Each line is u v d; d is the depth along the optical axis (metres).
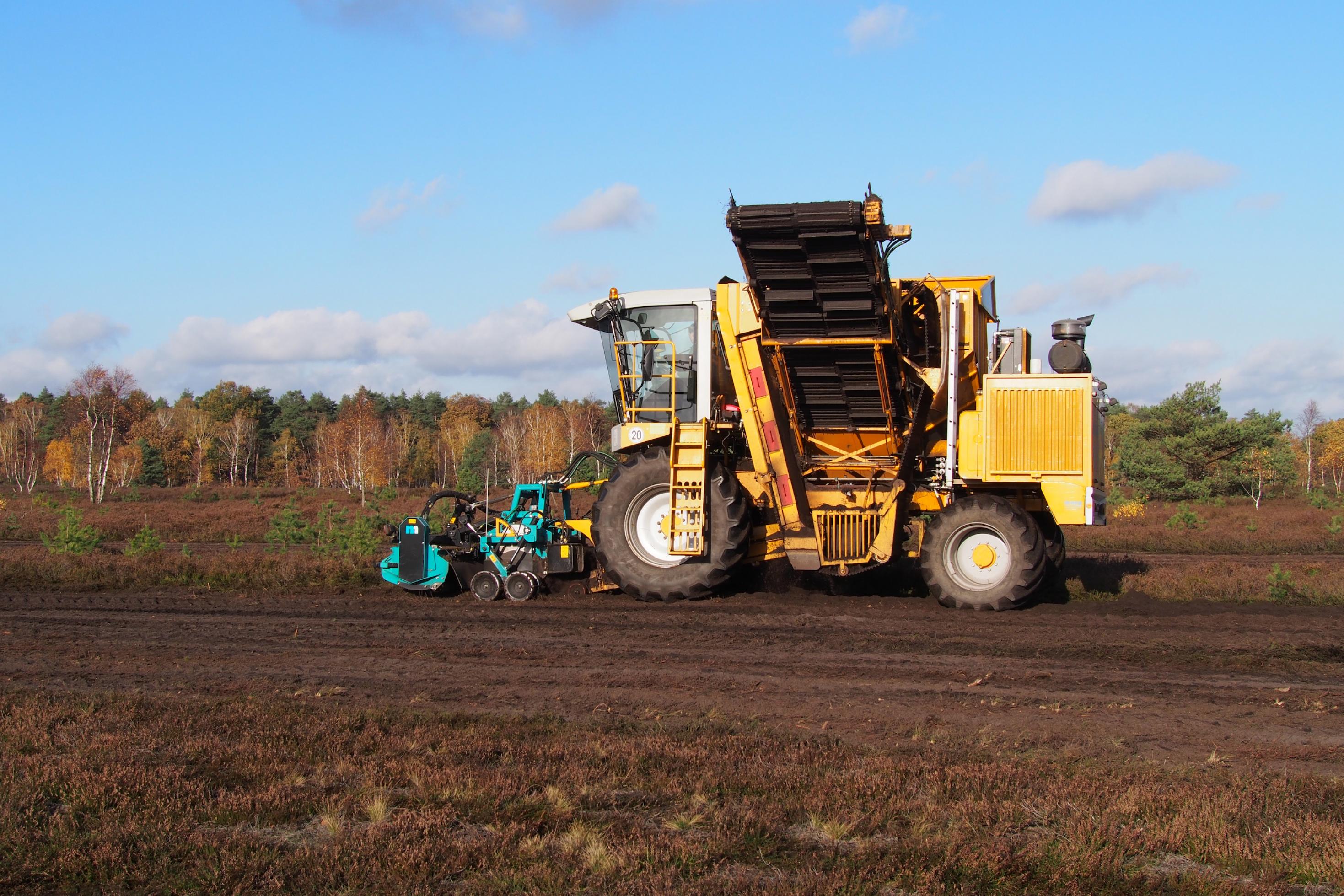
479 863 4.60
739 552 12.48
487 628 10.84
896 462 12.57
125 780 5.59
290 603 12.73
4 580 14.84
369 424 84.56
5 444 95.81
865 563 12.34
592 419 86.25
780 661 9.02
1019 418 11.68
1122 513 32.75
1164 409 45.53
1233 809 5.12
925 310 11.95
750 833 4.96
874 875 4.46
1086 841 4.78
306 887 4.39
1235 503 43.47
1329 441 77.31
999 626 10.65
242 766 5.94
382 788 5.47
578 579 13.44
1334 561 18.48
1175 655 9.02
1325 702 7.56
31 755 6.24
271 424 117.56
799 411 12.51
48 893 4.44
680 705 7.53
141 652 9.61
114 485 73.75
